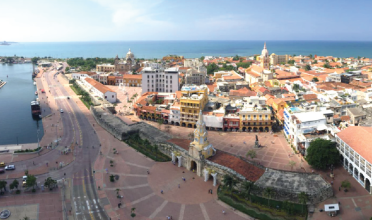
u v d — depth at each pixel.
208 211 114.69
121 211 114.88
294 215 109.69
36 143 183.25
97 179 138.38
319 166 138.25
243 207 115.56
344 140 140.12
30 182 125.06
